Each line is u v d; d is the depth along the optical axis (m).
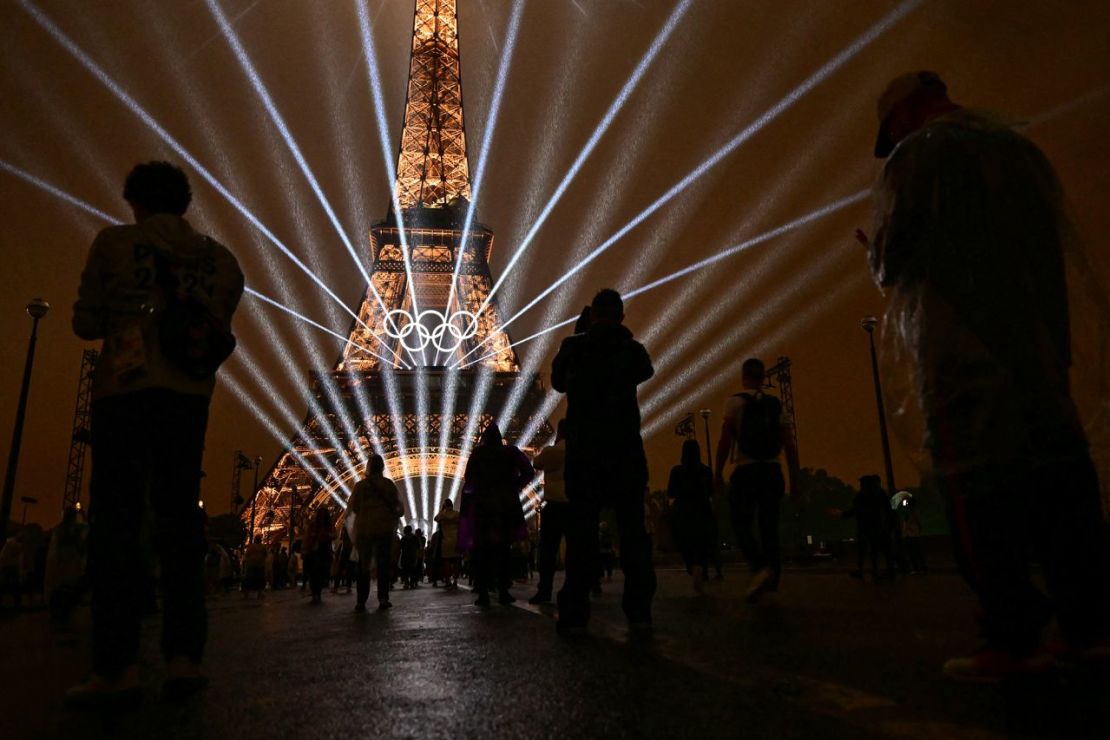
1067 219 4.43
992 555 4.00
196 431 5.01
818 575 21.27
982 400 4.03
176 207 5.39
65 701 4.39
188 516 4.95
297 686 4.84
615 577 27.17
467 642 7.00
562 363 7.78
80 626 13.14
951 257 4.26
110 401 4.79
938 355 4.18
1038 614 3.94
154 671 6.11
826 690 3.86
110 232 5.06
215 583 30.97
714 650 5.57
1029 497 4.05
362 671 5.39
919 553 23.98
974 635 5.87
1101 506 4.06
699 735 3.10
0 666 6.78
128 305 4.95
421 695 4.30
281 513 69.38
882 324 4.72
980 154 4.39
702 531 14.12
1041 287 4.18
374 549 14.20
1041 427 3.98
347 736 3.39
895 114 5.04
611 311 7.77
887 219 4.52
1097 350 4.20
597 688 4.24
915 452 4.44
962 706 3.41
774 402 10.75
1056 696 3.51
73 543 15.92
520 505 13.88
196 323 4.97
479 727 3.45
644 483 7.45
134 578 4.68
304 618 12.42
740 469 10.66
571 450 7.45
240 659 6.48
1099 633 4.16
